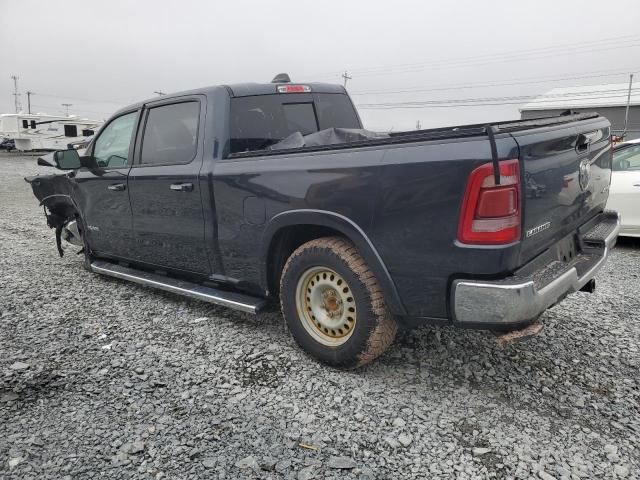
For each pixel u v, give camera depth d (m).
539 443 2.59
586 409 2.90
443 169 2.63
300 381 3.23
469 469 2.41
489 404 2.96
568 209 3.15
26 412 2.90
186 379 3.27
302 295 3.43
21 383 3.23
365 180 2.93
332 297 3.32
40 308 4.62
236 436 2.67
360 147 3.02
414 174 2.74
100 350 3.71
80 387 3.18
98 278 5.61
